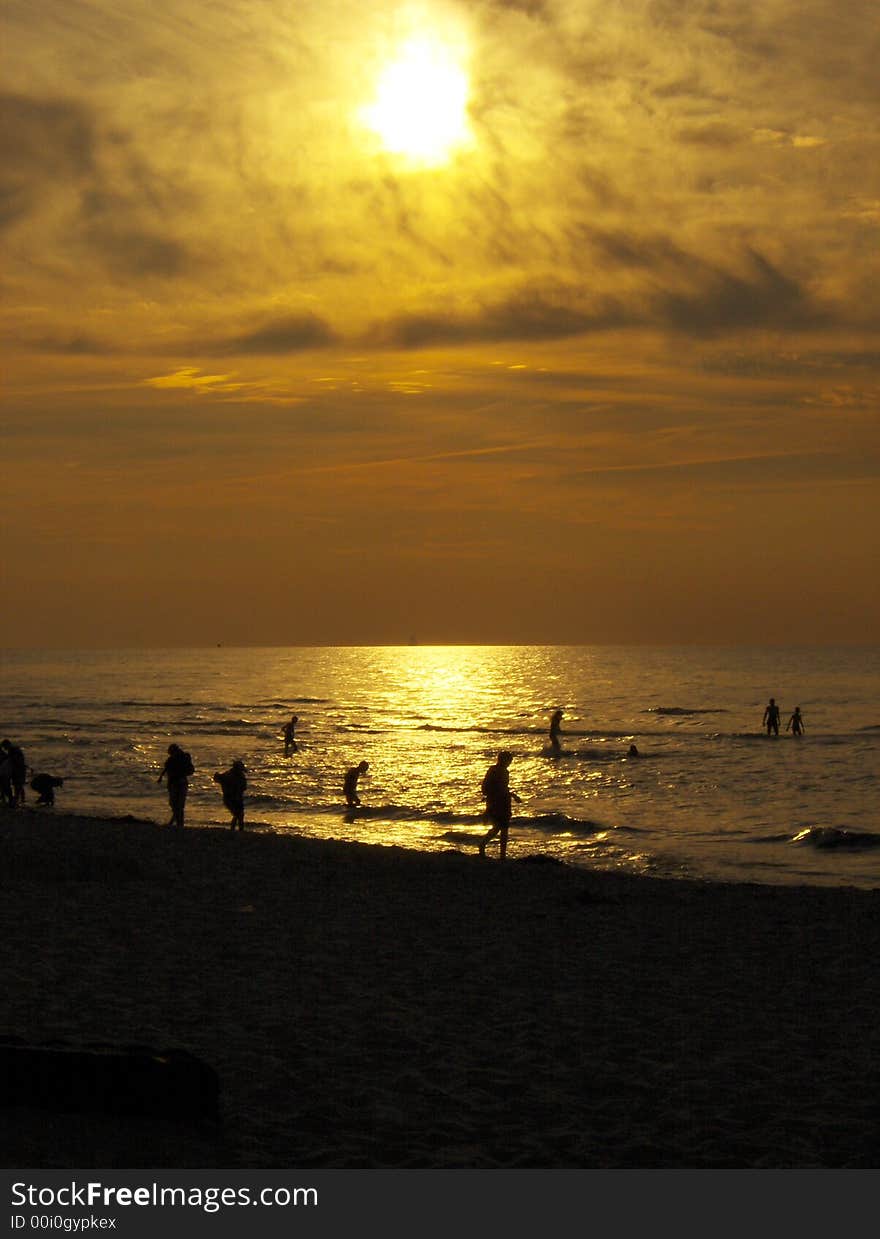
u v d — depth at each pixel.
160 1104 6.05
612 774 44.84
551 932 12.86
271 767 46.56
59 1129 5.77
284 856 18.92
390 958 11.23
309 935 12.27
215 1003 9.16
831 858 24.97
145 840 20.33
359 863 18.47
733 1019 9.09
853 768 47.12
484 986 10.09
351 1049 7.92
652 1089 7.22
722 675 163.75
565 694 117.12
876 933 13.02
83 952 10.89
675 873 22.97
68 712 89.62
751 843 27.20
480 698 110.25
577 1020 8.95
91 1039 7.95
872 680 144.88
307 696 116.25
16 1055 6.02
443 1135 6.32
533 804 35.41
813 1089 7.28
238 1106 6.59
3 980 9.58
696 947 12.15
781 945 12.31
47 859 16.16
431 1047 8.03
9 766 29.80
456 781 41.41
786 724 75.75
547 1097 7.02
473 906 14.52
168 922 12.70
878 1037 8.59
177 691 128.62
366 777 42.66
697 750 55.88
